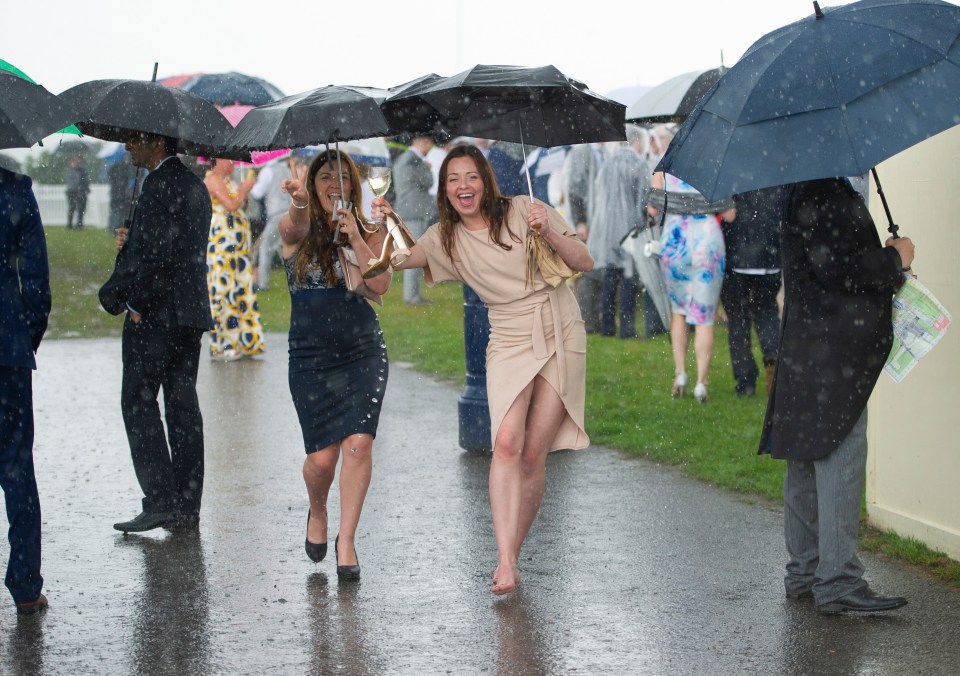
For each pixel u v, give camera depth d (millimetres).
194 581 9766
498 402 9406
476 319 14609
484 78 9633
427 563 10219
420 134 10781
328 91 9805
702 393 17547
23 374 8852
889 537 10461
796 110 7875
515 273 9430
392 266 9445
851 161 7664
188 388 11352
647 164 24562
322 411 9773
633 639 8281
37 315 8883
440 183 9523
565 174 25312
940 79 7828
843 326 8539
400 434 16094
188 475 11406
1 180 8758
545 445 9594
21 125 8289
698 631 8406
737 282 17828
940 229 9766
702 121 8305
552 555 10359
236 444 15469
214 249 23109
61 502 12555
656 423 16016
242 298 23375
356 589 9523
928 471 10133
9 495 8867
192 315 11023
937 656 7844
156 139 11125
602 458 14242
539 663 7875
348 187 9680
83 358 24344
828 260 8367
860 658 7836
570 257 9438
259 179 36625
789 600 9055
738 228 17547
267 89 29219
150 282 10891
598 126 10391
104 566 10203
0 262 8727
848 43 8016
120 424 17094
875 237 8602
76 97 10484
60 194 63656
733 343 18078
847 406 8516
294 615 8906
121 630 8602
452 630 8539
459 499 12477
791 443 8617
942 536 9938
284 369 22172
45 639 8422
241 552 10625
